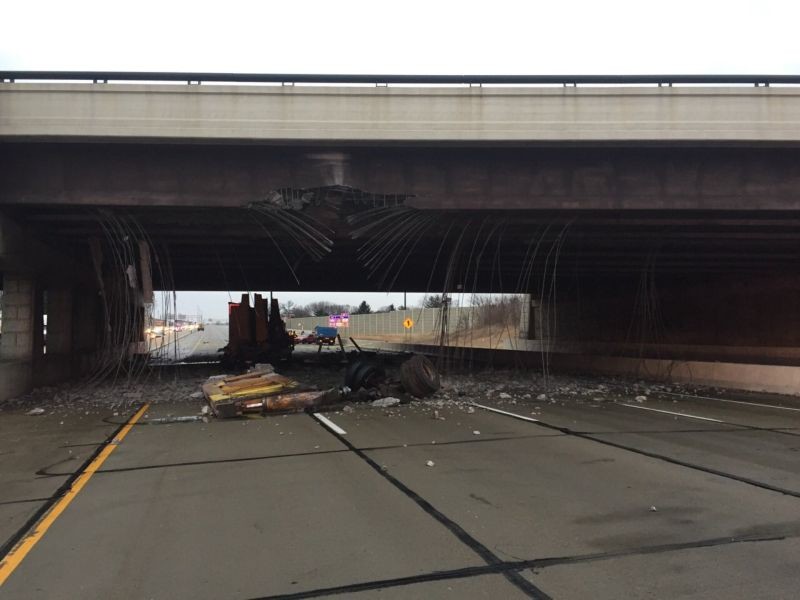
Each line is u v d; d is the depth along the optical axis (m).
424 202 15.59
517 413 13.26
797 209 15.62
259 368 17.12
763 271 28.39
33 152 14.63
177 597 4.21
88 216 16.27
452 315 50.47
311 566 4.73
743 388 18.23
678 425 11.48
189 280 34.19
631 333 35.97
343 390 15.59
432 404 14.82
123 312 22.69
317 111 14.33
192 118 14.01
